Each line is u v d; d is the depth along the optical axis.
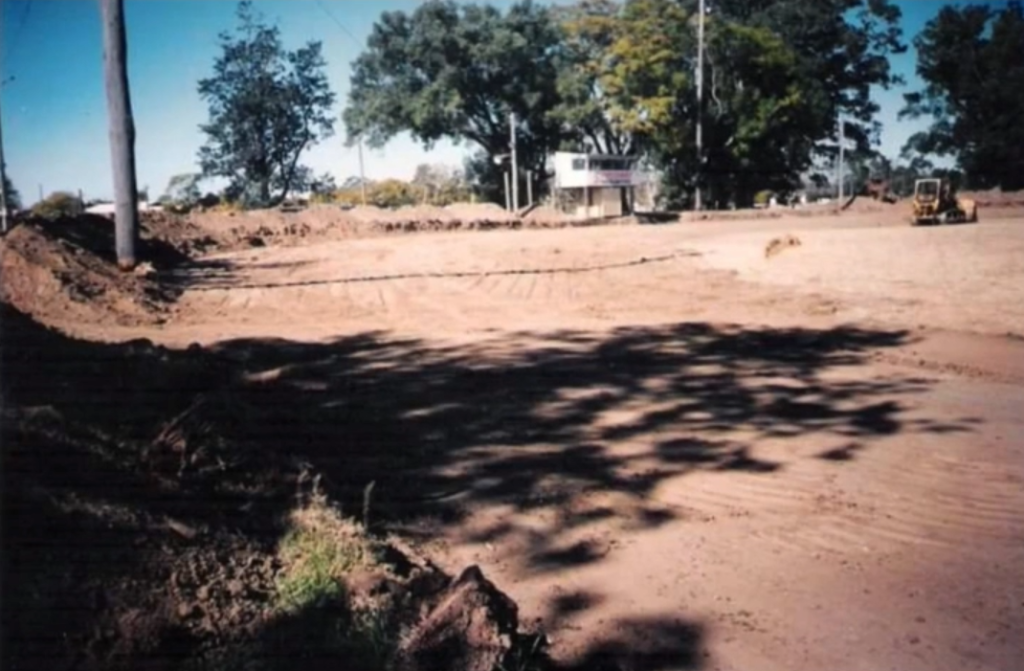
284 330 13.24
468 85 46.12
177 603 3.48
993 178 32.53
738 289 16.66
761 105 43.09
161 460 4.94
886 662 3.82
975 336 12.10
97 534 3.71
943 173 33.28
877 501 5.82
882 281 16.09
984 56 30.00
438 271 19.39
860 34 45.88
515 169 44.81
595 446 7.15
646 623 4.20
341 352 11.43
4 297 13.32
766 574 4.73
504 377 9.86
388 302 15.91
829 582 4.62
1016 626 4.11
